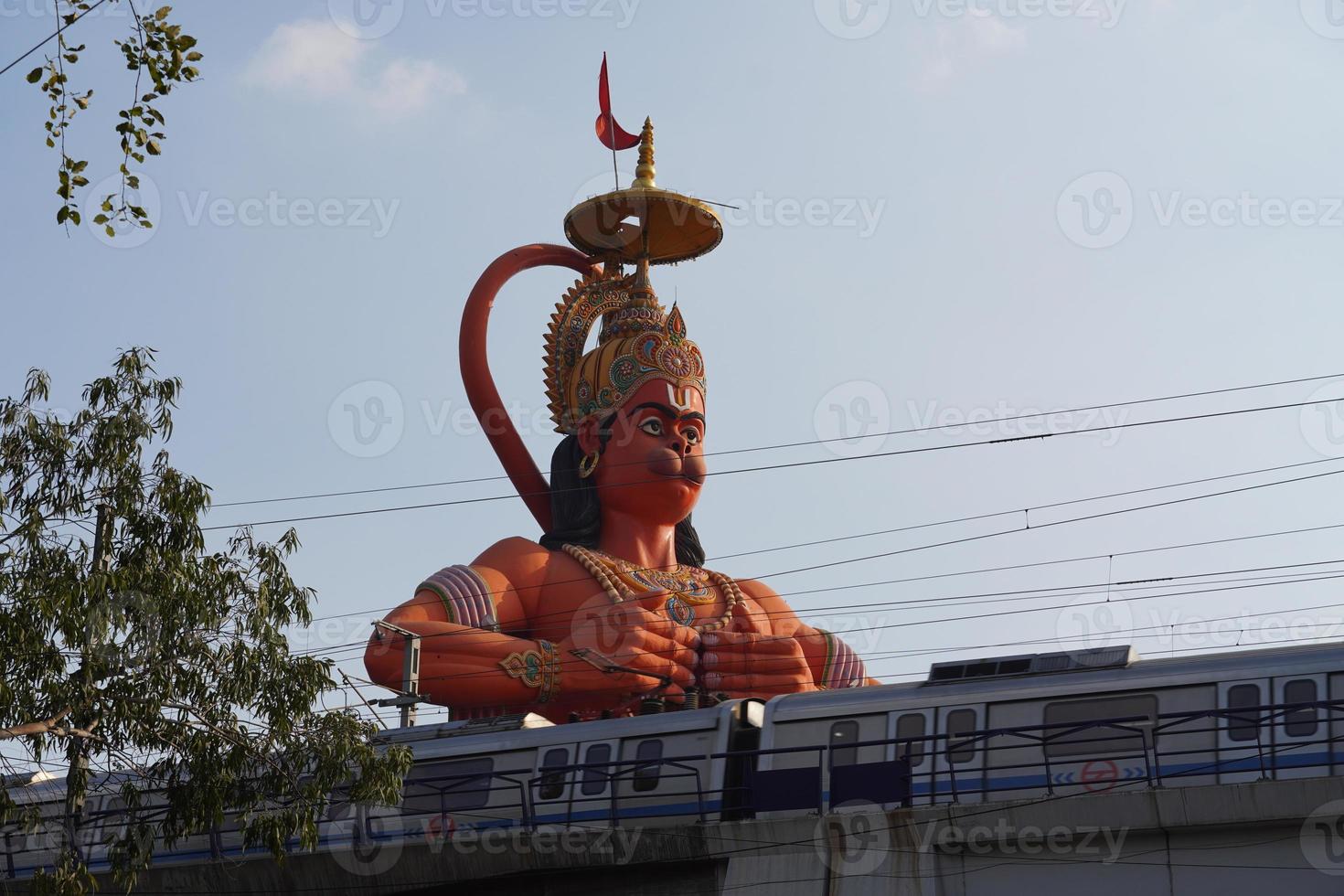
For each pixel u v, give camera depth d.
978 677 28.62
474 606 38.88
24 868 32.97
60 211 18.11
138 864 23.69
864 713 28.89
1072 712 27.22
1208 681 26.39
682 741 29.98
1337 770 24.77
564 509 42.69
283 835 23.83
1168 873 24.58
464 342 43.91
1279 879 23.78
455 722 32.97
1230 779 25.47
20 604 21.84
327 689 24.28
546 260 45.47
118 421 23.28
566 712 39.31
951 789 26.97
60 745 22.67
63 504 23.20
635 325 43.72
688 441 42.50
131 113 18.30
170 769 23.97
